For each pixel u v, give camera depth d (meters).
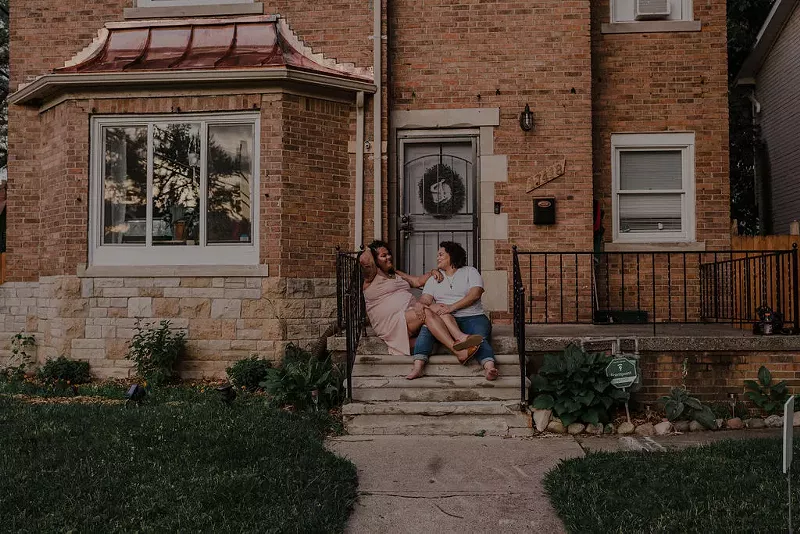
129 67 7.90
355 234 8.20
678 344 6.52
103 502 3.82
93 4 8.65
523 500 4.26
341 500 4.08
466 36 8.69
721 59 9.08
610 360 5.98
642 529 3.59
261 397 6.68
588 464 4.62
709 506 3.84
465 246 8.84
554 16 8.62
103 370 7.83
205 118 7.94
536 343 6.62
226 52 8.26
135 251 7.95
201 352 7.76
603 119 9.13
